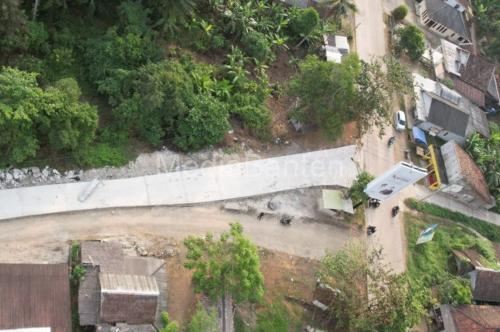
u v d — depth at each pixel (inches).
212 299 1590.8
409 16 2952.8
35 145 1555.1
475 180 2400.3
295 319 1758.1
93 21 1951.3
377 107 2017.7
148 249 1641.2
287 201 1967.3
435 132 2544.3
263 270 1797.5
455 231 2341.3
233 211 1849.2
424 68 2760.8
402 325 1667.1
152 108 1744.6
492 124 2780.5
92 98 1812.3
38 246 1528.1
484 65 2878.9
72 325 1421.0
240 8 2162.9
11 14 1589.6
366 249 2064.5
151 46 1875.0
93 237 1600.6
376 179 1920.5
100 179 1689.2
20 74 1520.7
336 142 2212.1
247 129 2031.3
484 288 2142.0
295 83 2028.8
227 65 2078.0
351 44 2573.8
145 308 1439.5
